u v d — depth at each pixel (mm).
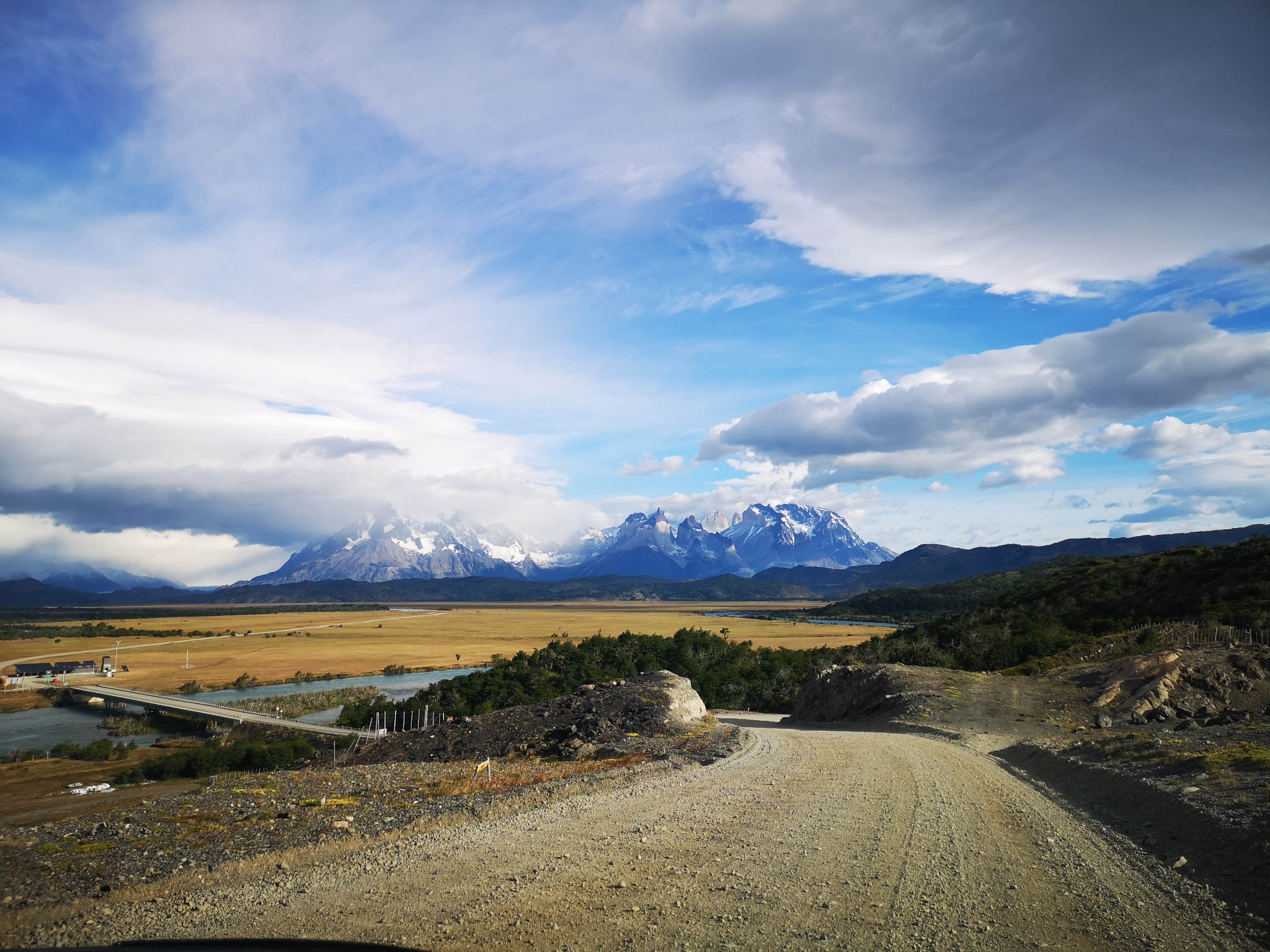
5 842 14984
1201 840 12703
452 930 9586
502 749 30734
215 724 89312
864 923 9617
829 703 55625
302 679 134625
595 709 35062
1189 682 36969
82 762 65938
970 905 10281
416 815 16125
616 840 13805
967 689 45188
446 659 161625
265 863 12859
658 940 9125
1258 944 8773
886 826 14875
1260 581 66188
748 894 10758
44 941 9836
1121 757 20812
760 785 19766
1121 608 79438
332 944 9266
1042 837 13961
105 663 148500
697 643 106625
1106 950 8758
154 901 11234
